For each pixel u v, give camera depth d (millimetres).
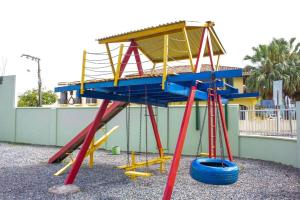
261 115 11414
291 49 33344
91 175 8648
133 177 8070
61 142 16344
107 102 7906
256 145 11484
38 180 8031
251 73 31984
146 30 7531
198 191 6789
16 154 13055
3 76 18672
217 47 9109
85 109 15789
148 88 7191
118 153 13250
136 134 14203
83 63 7270
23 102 36219
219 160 6691
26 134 17594
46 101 38719
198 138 12812
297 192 6652
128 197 6371
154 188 7129
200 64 7148
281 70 31031
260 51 32688
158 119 13648
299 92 32312
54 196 6469
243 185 7340
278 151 10539
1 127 18609
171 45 9445
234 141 12125
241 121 12102
